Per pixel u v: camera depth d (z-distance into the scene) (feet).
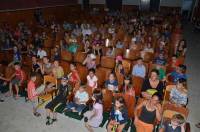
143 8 70.54
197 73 28.76
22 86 22.25
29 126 17.78
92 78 20.47
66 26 44.70
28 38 35.76
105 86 20.01
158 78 19.42
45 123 18.15
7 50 31.96
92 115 16.65
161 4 69.26
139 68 22.58
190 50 39.37
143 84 19.15
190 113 19.67
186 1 68.64
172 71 22.02
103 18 54.34
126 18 54.13
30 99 20.01
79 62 26.99
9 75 22.88
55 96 19.86
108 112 18.39
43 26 43.80
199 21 56.59
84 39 32.60
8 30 37.11
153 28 40.32
